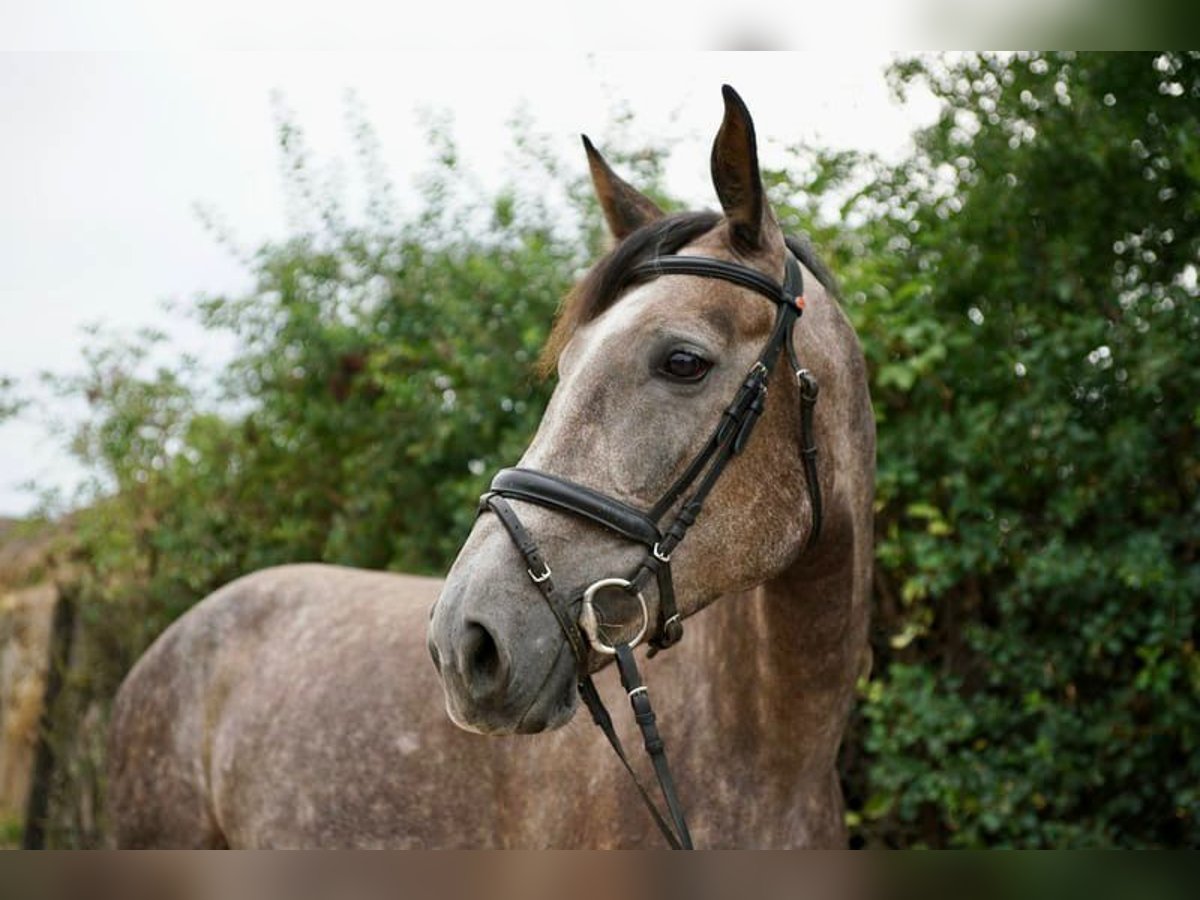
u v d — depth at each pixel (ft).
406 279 15.39
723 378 6.05
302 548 16.17
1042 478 10.85
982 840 10.75
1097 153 11.30
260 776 9.28
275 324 16.61
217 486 16.55
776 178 12.63
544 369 6.59
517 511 5.74
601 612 5.71
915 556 10.78
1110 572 10.22
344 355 15.89
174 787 10.30
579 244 14.67
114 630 17.03
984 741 10.70
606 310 6.30
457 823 7.97
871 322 11.41
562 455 5.85
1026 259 11.80
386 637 9.06
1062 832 10.12
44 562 19.11
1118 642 10.03
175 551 16.52
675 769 7.00
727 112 6.12
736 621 7.00
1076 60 11.76
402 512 15.06
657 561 5.80
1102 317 11.02
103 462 17.52
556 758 7.36
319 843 8.69
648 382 5.95
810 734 6.91
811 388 6.26
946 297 11.96
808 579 6.67
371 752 8.48
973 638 10.76
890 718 11.02
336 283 16.35
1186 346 10.19
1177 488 10.83
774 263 6.36
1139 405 10.77
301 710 9.15
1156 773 10.37
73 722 17.06
